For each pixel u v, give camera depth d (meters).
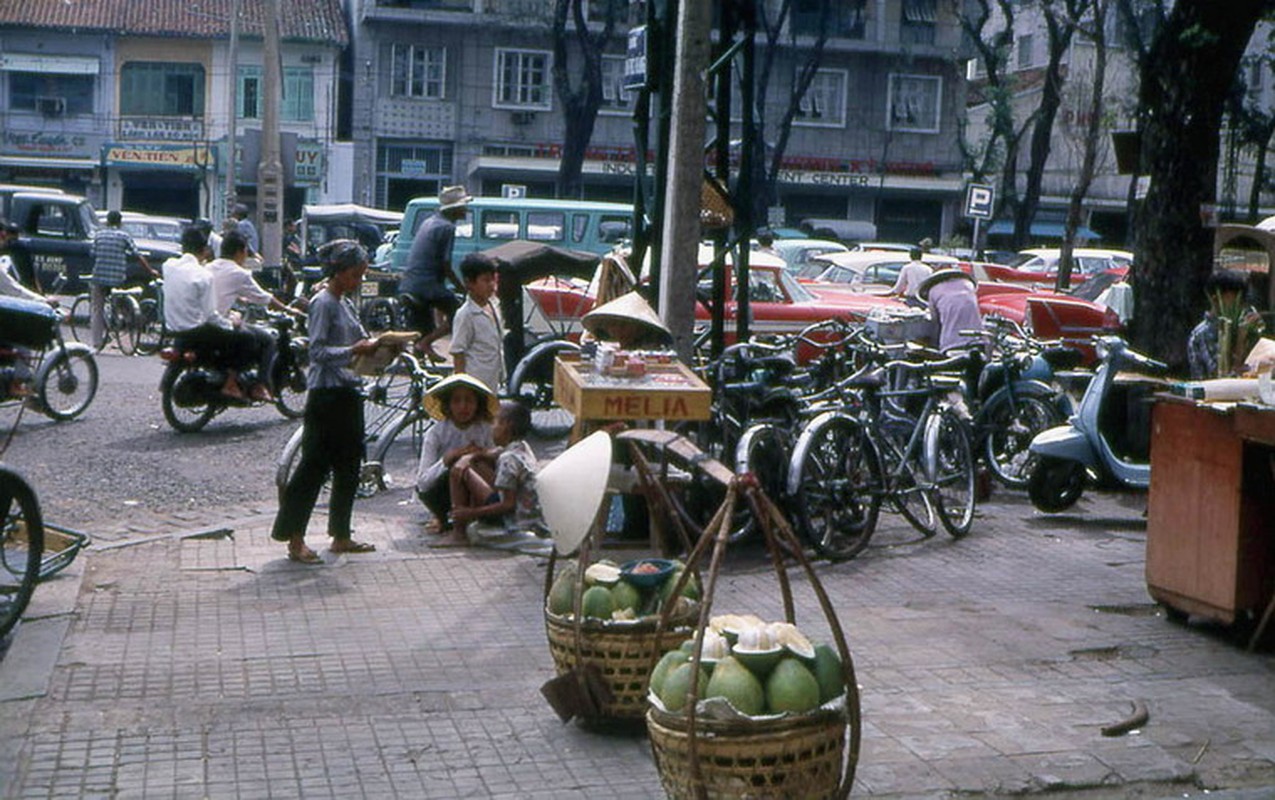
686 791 4.86
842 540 9.83
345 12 55.84
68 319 24.92
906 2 55.22
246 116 51.59
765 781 4.76
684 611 6.06
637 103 10.84
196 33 50.91
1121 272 24.34
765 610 8.09
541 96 52.75
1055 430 10.98
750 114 10.77
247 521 10.24
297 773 5.64
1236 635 7.67
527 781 5.61
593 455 5.74
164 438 13.77
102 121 51.38
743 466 9.16
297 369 14.90
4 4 50.44
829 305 18.59
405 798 5.43
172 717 6.23
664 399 8.05
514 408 9.68
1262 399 7.30
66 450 12.99
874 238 54.50
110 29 50.47
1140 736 6.16
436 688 6.66
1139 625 7.92
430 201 27.83
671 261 9.83
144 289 24.69
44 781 5.50
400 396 12.87
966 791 5.53
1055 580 8.95
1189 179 14.32
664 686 4.98
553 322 17.53
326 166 51.91
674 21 10.41
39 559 7.47
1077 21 35.53
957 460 10.36
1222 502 7.55
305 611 7.93
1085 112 55.62
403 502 11.05
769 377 10.30
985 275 28.08
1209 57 14.14
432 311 14.72
